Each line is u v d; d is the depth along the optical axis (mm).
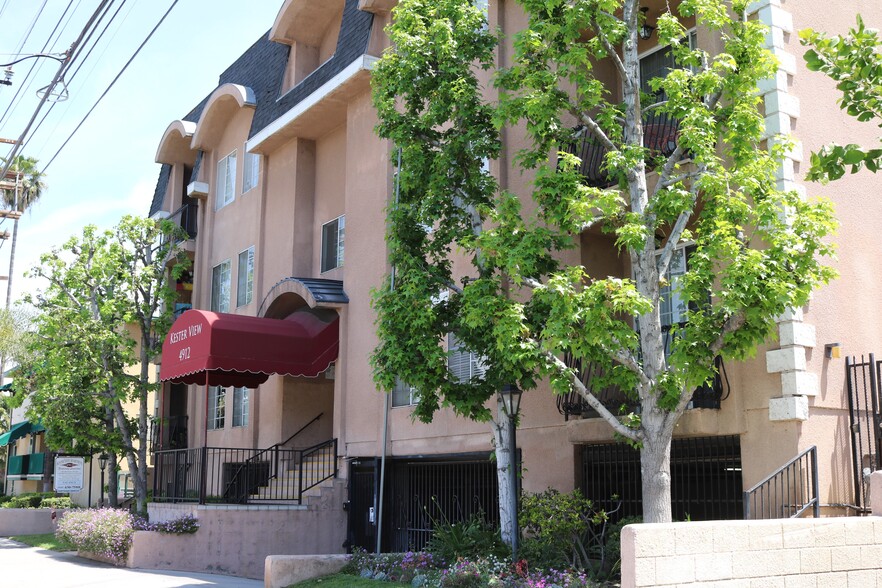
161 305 25703
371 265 18875
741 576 8477
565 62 11125
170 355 19922
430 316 12008
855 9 13906
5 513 27047
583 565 12172
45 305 23922
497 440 13398
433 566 13195
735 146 10562
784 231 9734
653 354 10484
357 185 19781
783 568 8750
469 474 16438
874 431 11938
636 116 11297
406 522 17516
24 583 14836
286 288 20344
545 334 9992
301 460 18922
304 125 22094
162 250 25516
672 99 10719
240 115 26062
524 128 15820
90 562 18844
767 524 8750
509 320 10375
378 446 18031
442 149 13062
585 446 14266
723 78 10586
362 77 19219
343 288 19859
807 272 9820
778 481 11547
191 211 28484
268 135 22891
